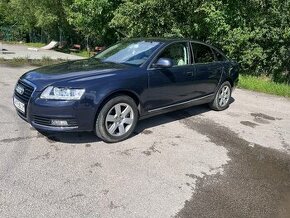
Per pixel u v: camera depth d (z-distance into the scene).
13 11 28.77
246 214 3.21
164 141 4.86
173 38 5.75
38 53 17.56
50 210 3.03
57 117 4.08
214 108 6.77
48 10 22.47
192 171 4.00
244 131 5.62
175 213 3.13
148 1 10.74
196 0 10.69
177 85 5.41
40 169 3.74
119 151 4.38
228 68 6.72
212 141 5.02
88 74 4.38
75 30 21.92
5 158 3.94
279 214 3.25
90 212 3.05
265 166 4.31
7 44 25.25
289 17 10.57
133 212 3.10
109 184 3.54
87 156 4.15
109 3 14.91
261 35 11.00
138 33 11.58
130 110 4.72
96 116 4.38
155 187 3.56
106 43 18.05
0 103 6.23
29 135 4.69
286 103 8.19
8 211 2.97
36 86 4.16
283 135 5.57
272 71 11.62
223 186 3.70
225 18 11.42
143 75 4.78
